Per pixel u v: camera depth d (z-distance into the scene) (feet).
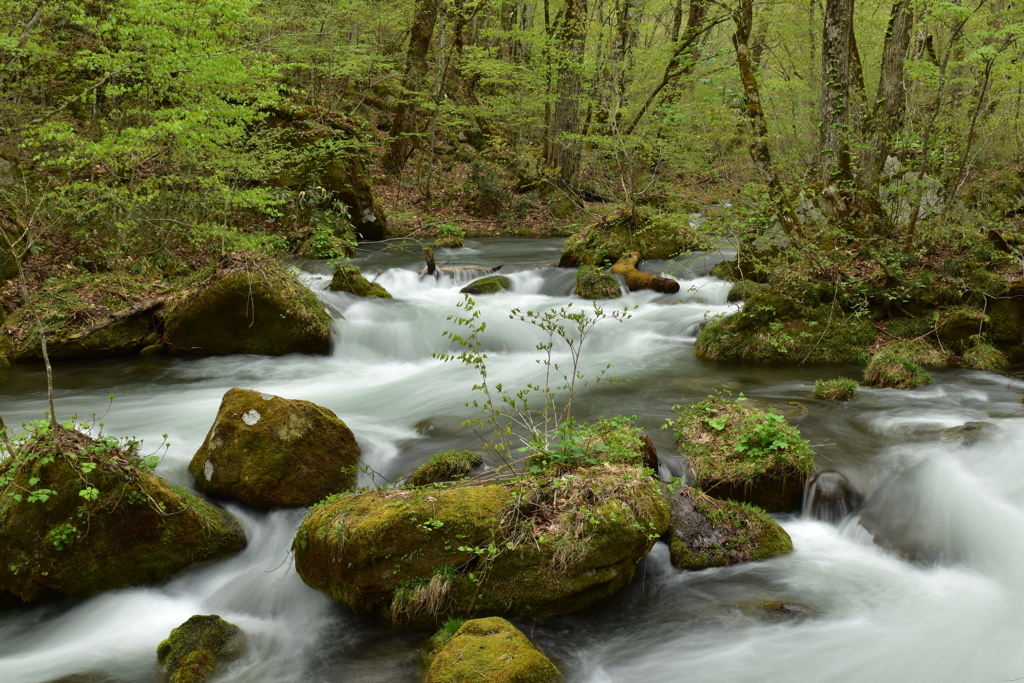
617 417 22.12
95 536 16.24
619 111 60.23
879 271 33.35
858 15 53.78
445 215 73.92
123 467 16.92
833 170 37.73
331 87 81.41
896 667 13.73
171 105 47.11
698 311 38.55
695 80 53.88
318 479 19.60
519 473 17.94
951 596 16.03
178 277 40.50
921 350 31.19
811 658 14.05
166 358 34.71
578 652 14.35
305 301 35.83
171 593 16.80
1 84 42.47
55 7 38.34
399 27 79.15
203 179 41.39
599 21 63.67
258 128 55.47
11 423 25.29
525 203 74.74
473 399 28.07
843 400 26.48
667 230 51.21
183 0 36.47
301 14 69.72
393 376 32.76
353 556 14.61
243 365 33.94
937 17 34.45
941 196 39.17
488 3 78.89
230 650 14.33
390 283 46.96
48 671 14.02
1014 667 13.62
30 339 33.27
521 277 46.78
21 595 16.08
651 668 13.87
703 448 21.07
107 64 36.50
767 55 71.97
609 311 40.24
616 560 15.60
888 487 19.76
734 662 14.02
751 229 36.81
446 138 87.66
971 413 24.79
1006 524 17.88
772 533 17.92
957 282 32.55
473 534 14.93
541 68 70.64
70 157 35.96
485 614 14.97
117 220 38.75
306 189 58.49
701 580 16.66
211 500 19.29
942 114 46.70
